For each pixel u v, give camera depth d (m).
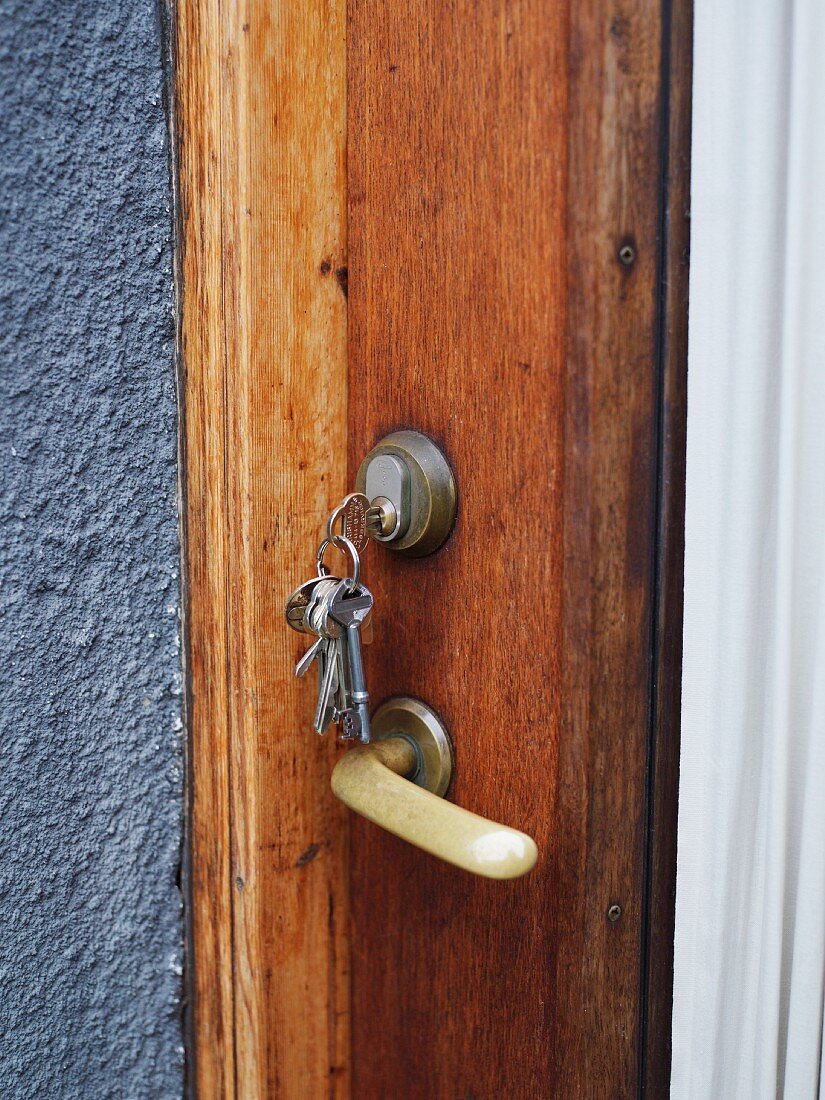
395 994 0.54
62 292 0.50
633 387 0.40
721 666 0.43
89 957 0.55
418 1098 0.53
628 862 0.44
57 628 0.52
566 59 0.38
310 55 0.49
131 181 0.51
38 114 0.48
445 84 0.44
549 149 0.39
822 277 0.40
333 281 0.51
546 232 0.40
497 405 0.44
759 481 0.42
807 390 0.41
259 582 0.51
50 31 0.48
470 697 0.47
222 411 0.50
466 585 0.46
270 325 0.49
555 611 0.42
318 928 0.56
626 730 0.43
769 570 0.42
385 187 0.48
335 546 0.48
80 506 0.52
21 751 0.51
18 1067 0.53
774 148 0.40
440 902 0.50
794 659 0.42
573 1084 0.44
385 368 0.50
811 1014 0.41
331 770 0.55
